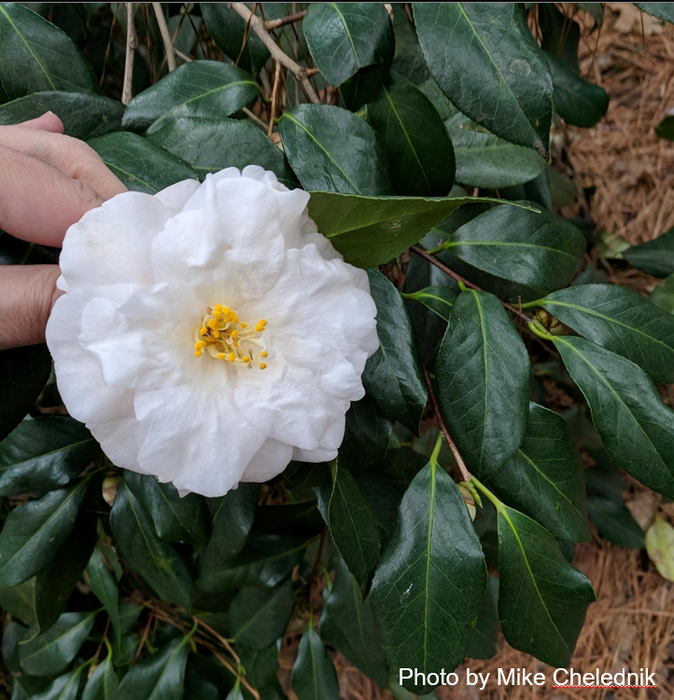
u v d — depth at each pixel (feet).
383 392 0.98
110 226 0.73
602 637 2.03
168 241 0.72
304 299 0.78
